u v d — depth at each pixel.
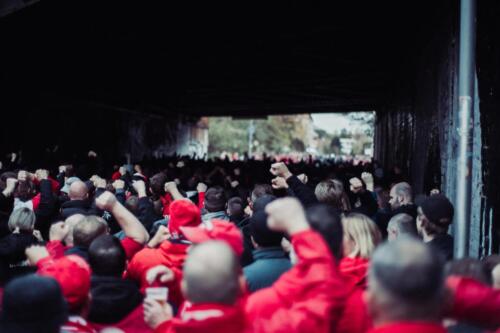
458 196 2.67
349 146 74.38
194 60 20.55
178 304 3.06
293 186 4.63
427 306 1.64
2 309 1.97
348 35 15.77
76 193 5.71
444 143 8.32
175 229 3.30
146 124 35.75
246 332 2.04
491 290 2.08
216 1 13.50
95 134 28.22
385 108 26.98
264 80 25.62
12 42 16.77
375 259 1.75
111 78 25.02
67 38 16.52
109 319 2.81
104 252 2.93
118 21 14.89
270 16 14.50
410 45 14.68
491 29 5.69
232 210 5.69
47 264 2.81
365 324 2.15
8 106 20.67
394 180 12.80
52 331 1.99
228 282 1.99
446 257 3.53
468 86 2.68
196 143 49.34
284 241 3.23
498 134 5.44
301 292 2.10
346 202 5.14
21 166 12.20
